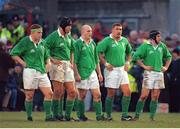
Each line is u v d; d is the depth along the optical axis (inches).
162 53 1552.7
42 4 2613.2
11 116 1667.1
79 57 1488.7
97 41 2177.7
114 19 2746.1
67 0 2775.6
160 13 2709.2
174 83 2003.0
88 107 2016.5
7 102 2003.0
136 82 2001.7
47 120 1453.0
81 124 1358.3
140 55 1542.8
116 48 1502.2
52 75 1460.4
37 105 2003.0
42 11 2610.7
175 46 2160.4
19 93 2006.6
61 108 1489.9
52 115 1470.2
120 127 1288.1
